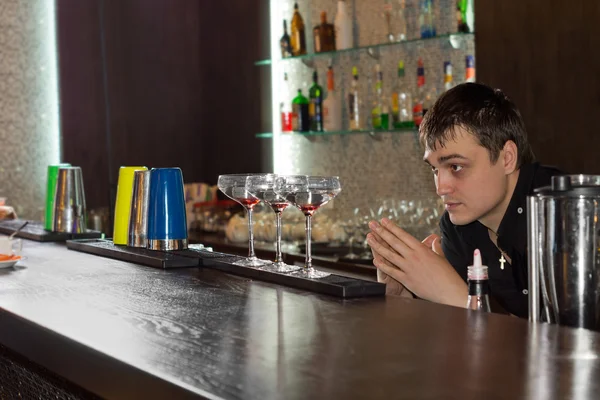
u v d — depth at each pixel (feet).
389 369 3.54
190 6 18.29
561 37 10.78
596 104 10.45
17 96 17.48
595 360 3.62
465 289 6.33
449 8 13.32
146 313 5.00
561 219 4.32
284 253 13.53
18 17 17.44
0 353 6.39
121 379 3.85
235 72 17.48
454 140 6.61
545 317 4.65
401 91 14.15
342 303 5.21
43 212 17.83
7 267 7.20
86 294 5.77
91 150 17.52
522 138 6.88
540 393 3.13
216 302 5.32
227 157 17.81
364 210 15.29
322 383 3.35
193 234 16.16
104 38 17.60
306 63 15.78
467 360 3.66
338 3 14.87
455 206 6.81
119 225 8.43
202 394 3.25
